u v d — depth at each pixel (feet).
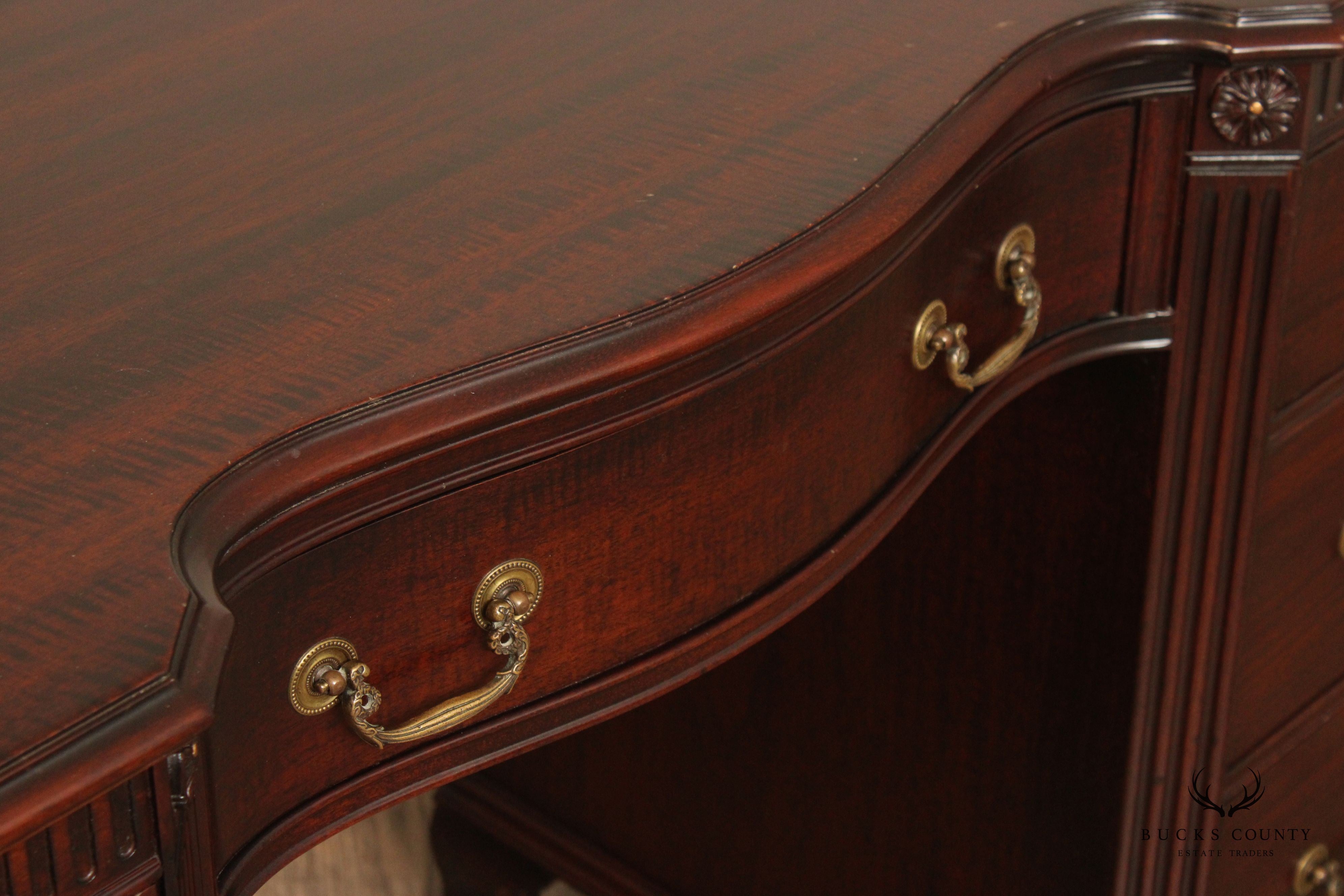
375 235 4.39
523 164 4.56
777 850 6.70
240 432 4.02
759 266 4.32
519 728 4.46
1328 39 5.01
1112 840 5.90
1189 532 5.54
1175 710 5.74
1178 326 5.33
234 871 4.14
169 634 3.79
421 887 7.18
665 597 4.53
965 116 4.71
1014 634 5.89
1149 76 5.12
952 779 6.20
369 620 4.20
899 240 4.60
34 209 4.48
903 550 6.01
